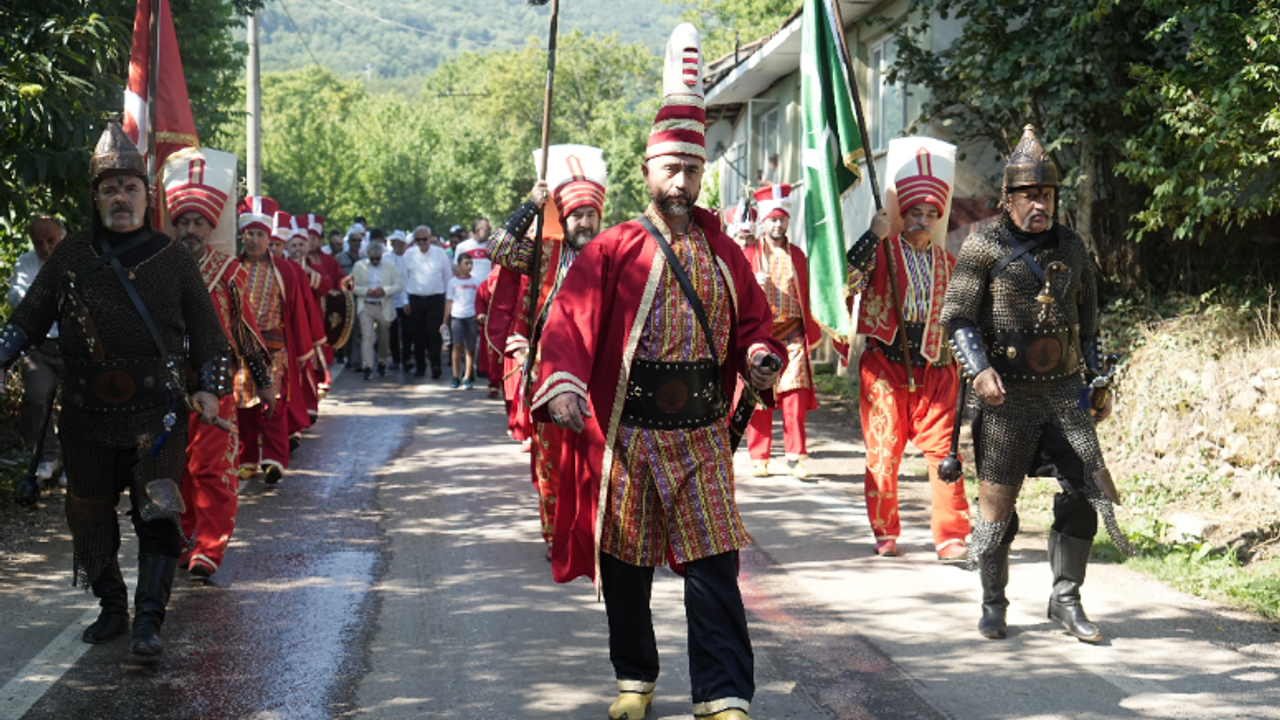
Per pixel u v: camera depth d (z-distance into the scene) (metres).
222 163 6.45
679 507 3.97
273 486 8.66
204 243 6.36
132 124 7.26
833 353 17.12
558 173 6.83
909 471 9.31
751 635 5.20
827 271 6.74
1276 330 9.02
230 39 21.72
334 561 6.48
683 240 4.06
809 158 6.84
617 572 4.11
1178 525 7.03
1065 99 10.28
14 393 9.90
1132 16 10.59
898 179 6.64
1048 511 7.68
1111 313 10.70
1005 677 4.63
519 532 7.23
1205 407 8.13
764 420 9.15
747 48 21.00
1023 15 11.11
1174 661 4.81
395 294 17.17
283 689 4.51
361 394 14.84
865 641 5.11
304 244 13.31
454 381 15.79
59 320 4.90
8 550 6.55
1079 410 5.04
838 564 6.46
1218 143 8.74
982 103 11.02
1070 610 5.15
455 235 21.05
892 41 13.78
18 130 7.95
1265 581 5.90
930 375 6.50
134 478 4.80
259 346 6.39
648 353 4.00
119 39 8.74
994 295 5.07
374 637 5.15
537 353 5.31
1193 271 11.00
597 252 4.02
